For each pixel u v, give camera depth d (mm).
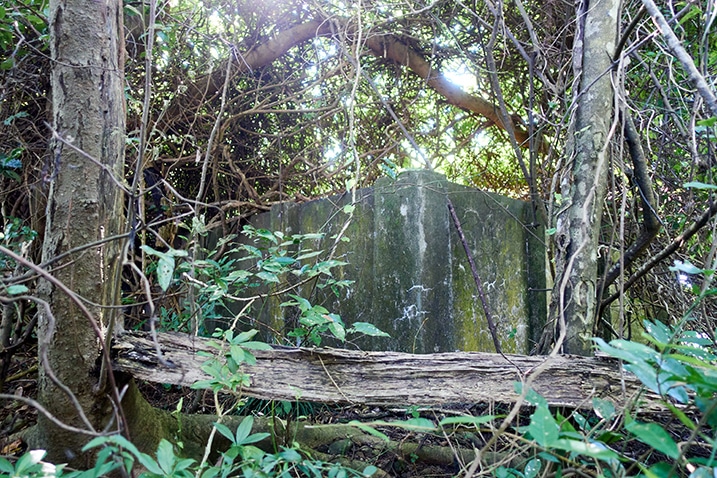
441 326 2506
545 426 974
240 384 1619
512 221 2895
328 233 3014
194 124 3803
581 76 2133
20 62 2467
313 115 4199
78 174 1585
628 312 2771
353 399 1753
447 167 4699
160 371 1640
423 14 3738
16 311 2295
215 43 3625
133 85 3211
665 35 1268
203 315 2441
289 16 3934
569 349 1904
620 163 1953
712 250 1734
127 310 3041
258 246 3346
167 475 1141
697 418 1619
